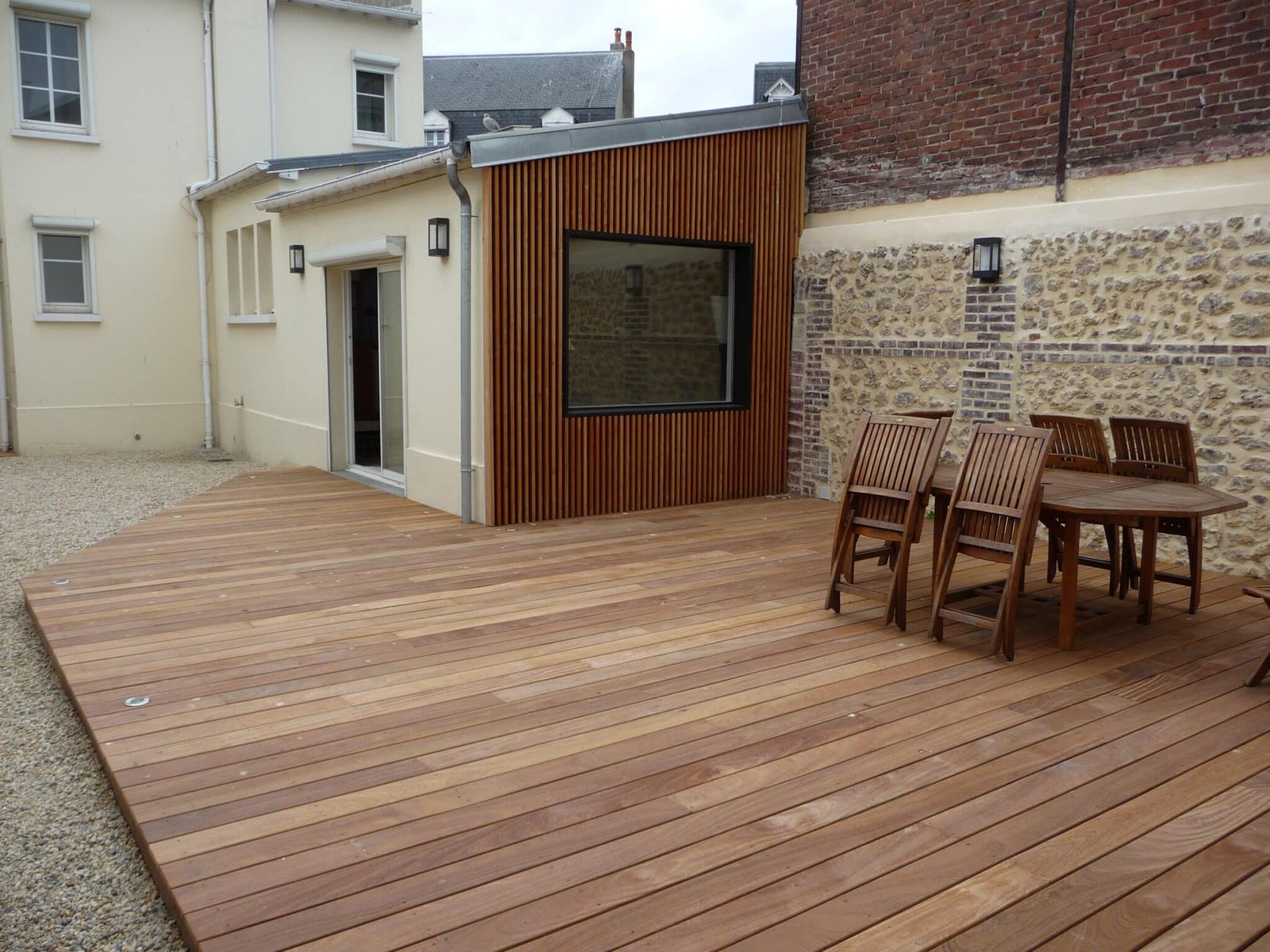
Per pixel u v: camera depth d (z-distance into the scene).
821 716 3.83
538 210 7.29
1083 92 6.83
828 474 8.75
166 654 4.49
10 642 5.05
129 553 6.46
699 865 2.73
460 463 7.57
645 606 5.36
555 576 5.99
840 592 5.30
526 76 30.91
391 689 4.09
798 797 3.14
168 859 2.73
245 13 12.94
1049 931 2.44
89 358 12.38
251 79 13.05
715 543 6.97
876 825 2.96
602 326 7.90
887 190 8.22
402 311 8.34
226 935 2.39
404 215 8.06
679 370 8.46
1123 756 3.48
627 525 7.55
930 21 7.77
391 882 2.63
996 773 3.33
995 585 5.48
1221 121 6.12
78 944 2.54
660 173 7.90
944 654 4.64
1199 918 2.52
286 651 4.55
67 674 4.20
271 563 6.22
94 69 12.05
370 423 9.54
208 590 5.58
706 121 8.08
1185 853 2.82
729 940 2.39
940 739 3.62
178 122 12.65
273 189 10.56
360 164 10.86
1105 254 6.67
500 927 2.44
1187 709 3.95
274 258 10.63
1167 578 5.46
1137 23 6.50
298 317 10.14
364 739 3.57
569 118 29.20
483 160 6.89
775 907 2.53
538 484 7.61
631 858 2.76
